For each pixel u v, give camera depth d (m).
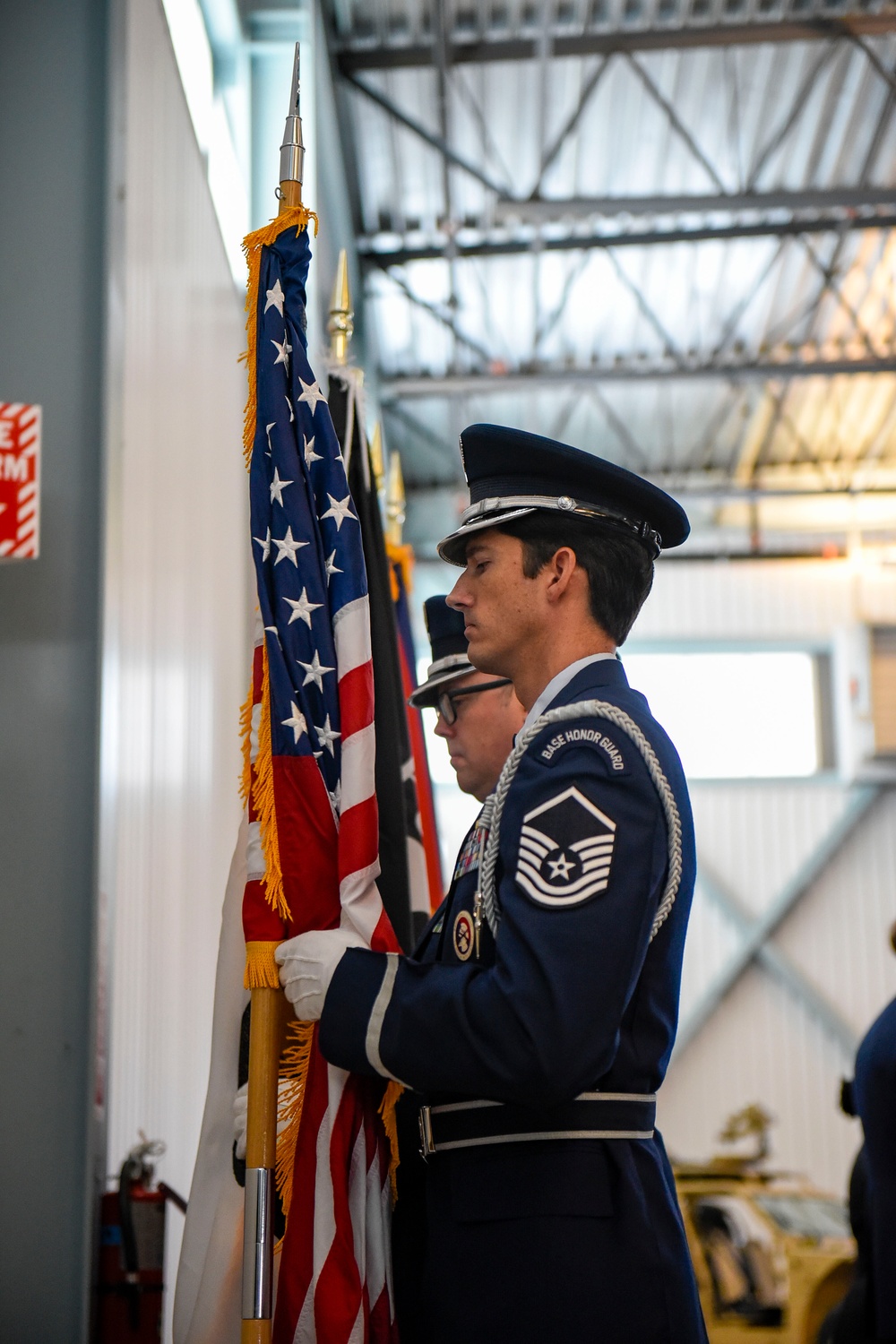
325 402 1.98
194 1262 1.77
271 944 1.69
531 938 1.44
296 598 1.86
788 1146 11.11
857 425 11.87
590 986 1.41
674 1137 11.17
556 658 1.72
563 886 1.46
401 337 10.55
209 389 4.17
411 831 2.82
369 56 7.84
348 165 8.70
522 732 1.64
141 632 3.02
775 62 8.36
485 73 8.23
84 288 2.42
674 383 11.01
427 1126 1.65
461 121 8.59
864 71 8.48
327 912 1.72
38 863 2.21
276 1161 1.67
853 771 11.68
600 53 7.99
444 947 1.71
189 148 3.91
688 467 12.30
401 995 1.53
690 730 12.14
